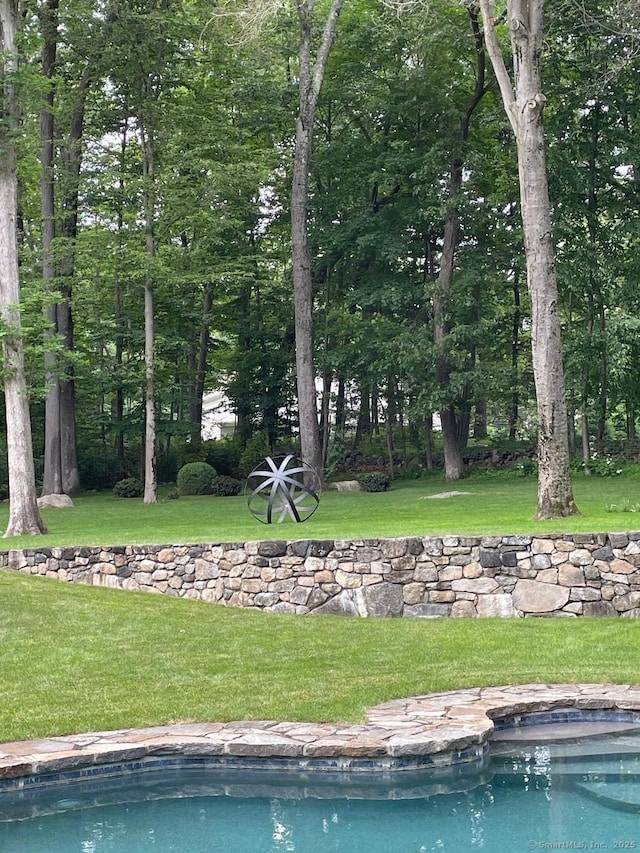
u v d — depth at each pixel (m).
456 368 31.02
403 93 29.88
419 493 26.75
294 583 11.96
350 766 6.47
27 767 6.28
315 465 28.92
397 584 11.65
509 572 11.41
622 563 11.10
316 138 33.94
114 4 25.17
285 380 36.66
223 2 25.25
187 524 19.98
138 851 5.30
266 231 36.47
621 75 26.36
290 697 7.87
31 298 18.83
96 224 31.27
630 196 27.92
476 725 6.86
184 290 34.75
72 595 12.23
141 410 35.59
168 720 7.31
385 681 8.34
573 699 7.58
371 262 33.41
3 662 9.33
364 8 30.83
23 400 18.62
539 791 6.10
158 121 26.77
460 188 29.83
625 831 5.37
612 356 27.03
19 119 19.16
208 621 11.22
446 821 5.64
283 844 5.36
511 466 32.75
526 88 15.81
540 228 15.86
